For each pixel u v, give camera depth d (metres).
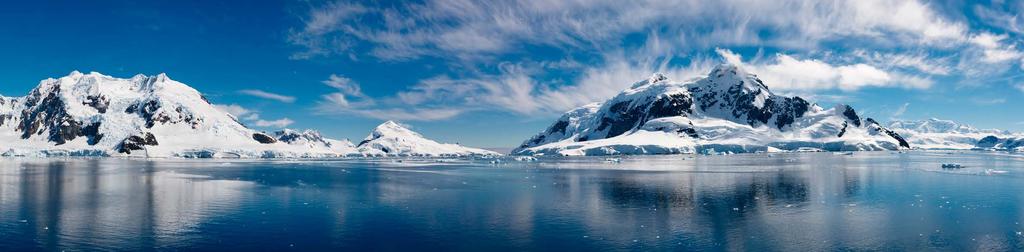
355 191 71.00
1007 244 37.72
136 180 89.75
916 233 41.28
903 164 136.62
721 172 107.25
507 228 44.25
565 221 47.22
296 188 75.50
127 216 50.16
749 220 47.22
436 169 132.00
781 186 75.19
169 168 132.12
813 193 66.25
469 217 49.41
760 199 60.81
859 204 56.19
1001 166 123.06
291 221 47.56
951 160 165.75
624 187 75.31
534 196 64.75
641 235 41.31
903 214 49.66
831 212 51.12
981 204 55.44
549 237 40.81
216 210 53.88
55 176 98.62
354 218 49.03
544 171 118.00
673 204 57.16
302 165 158.88
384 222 47.06
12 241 39.41
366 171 121.31
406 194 67.44
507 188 74.81
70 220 47.94
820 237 40.22
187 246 38.12
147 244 38.66
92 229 43.94
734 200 60.16
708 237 40.50
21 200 61.44
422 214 51.16
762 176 94.44
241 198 63.50
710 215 49.97
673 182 83.19
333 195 66.38
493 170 124.94
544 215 50.34
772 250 36.50
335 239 40.41
